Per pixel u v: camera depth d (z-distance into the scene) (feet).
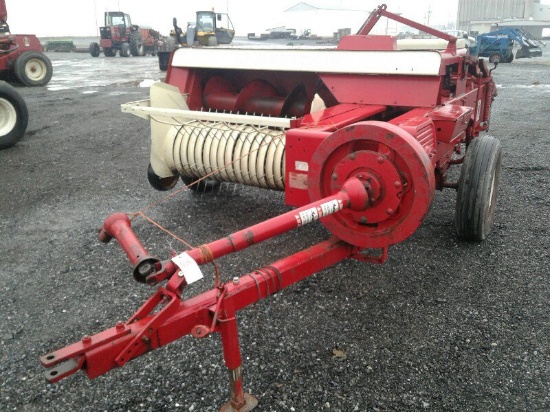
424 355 8.44
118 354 5.89
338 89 12.54
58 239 13.03
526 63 70.79
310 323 9.33
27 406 7.52
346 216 8.59
